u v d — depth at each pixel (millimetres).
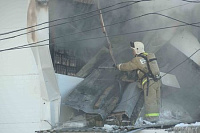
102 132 16047
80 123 18375
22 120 18891
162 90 19094
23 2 19672
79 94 19312
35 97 18922
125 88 19094
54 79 18812
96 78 20031
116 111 17875
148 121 17391
